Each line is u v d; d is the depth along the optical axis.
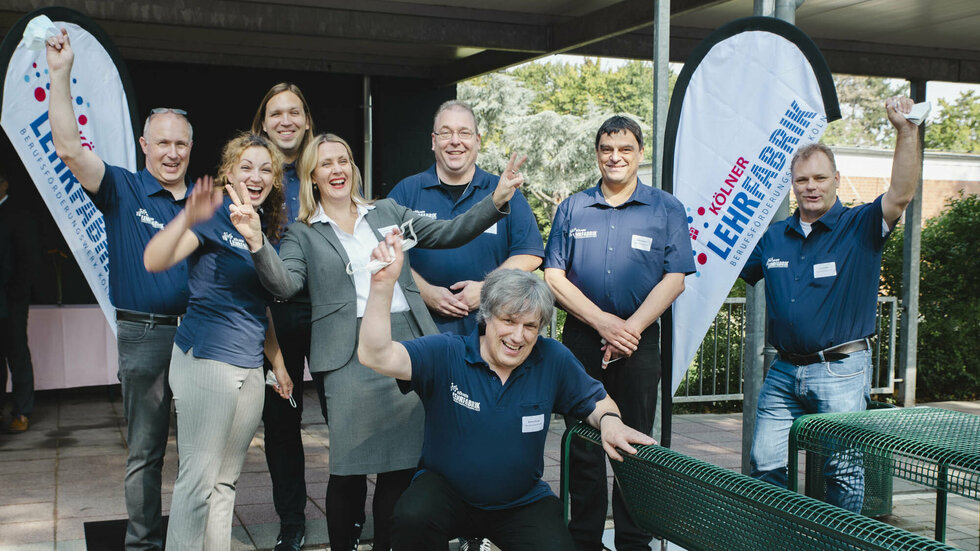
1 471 4.99
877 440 2.56
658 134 3.60
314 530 3.87
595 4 6.56
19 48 3.56
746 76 3.61
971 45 7.68
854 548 1.70
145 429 3.15
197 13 6.27
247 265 2.89
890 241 8.69
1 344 6.07
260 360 2.97
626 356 3.31
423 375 2.51
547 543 2.44
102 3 6.00
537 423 2.54
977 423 2.77
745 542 2.01
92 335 6.96
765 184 3.60
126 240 3.09
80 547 3.64
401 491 3.10
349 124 9.30
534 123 26.58
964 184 20.36
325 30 6.59
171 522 2.86
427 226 3.14
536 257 3.48
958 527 4.32
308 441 5.93
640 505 2.46
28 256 6.01
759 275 3.76
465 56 8.69
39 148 3.61
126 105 3.85
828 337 3.29
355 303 3.07
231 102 8.82
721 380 7.81
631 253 3.34
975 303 8.50
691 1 5.71
